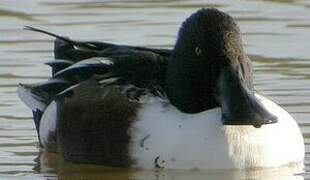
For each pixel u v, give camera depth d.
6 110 15.55
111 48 14.11
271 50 17.70
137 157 13.35
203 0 19.98
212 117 13.25
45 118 14.49
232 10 19.50
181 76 13.32
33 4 19.86
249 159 13.27
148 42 17.95
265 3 19.81
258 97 13.93
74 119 13.94
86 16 19.30
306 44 17.91
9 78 16.59
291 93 15.88
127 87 13.55
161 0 20.06
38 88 14.70
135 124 13.37
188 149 13.19
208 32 13.16
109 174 13.51
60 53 14.65
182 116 13.30
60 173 13.59
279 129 13.49
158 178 13.24
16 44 18.09
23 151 14.31
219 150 13.19
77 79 14.10
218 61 13.12
